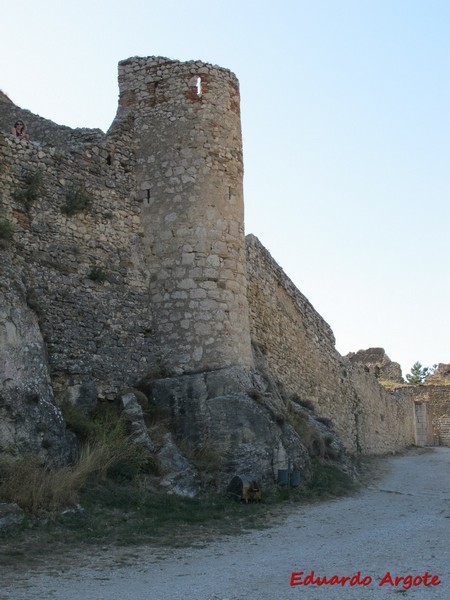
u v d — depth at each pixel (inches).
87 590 371.9
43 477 527.2
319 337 1235.2
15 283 623.2
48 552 446.9
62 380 664.4
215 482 664.4
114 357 714.8
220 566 430.0
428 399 2127.2
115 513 547.2
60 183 712.4
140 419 677.3
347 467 932.0
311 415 1061.1
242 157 835.4
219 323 759.7
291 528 561.9
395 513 643.5
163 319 761.6
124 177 784.3
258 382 770.8
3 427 557.0
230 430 704.4
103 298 720.3
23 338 605.3
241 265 799.7
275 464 713.0
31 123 896.9
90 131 856.9
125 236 766.5
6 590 367.9
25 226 671.8
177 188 784.3
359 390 1427.2
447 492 829.2
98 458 589.9
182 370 745.6
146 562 438.3
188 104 803.4
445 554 463.2
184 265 767.1
